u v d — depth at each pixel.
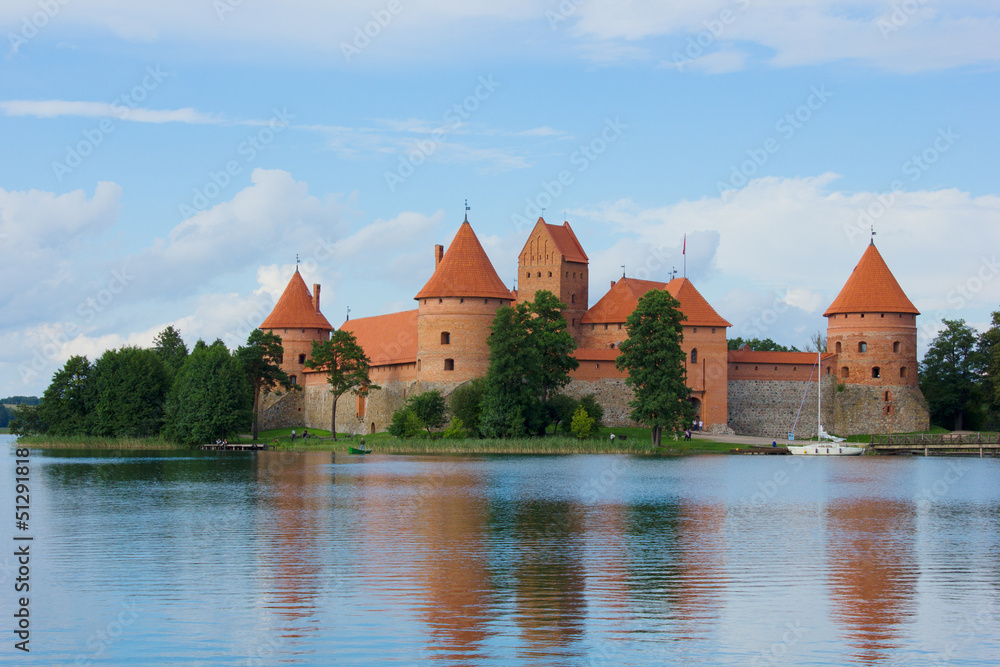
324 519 38.94
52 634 21.88
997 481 58.59
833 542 33.94
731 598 25.14
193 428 92.06
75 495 48.25
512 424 85.56
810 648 21.12
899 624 22.91
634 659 20.23
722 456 79.31
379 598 24.89
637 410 83.12
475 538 34.16
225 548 31.95
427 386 94.62
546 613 23.52
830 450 83.88
